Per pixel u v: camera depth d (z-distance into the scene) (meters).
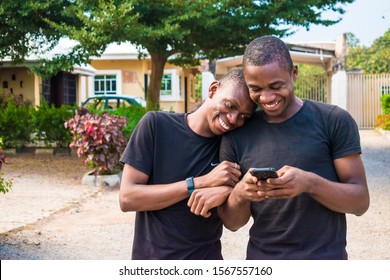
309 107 2.25
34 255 4.92
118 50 22.55
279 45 2.10
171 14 11.16
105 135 8.66
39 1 10.73
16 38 11.91
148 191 2.31
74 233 5.86
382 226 6.11
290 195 2.02
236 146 2.32
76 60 10.88
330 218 2.19
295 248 2.19
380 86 22.41
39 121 12.65
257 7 12.35
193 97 30.09
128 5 9.80
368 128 22.06
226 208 2.29
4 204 7.39
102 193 8.36
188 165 2.40
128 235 5.81
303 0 11.97
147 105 13.39
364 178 2.20
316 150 2.17
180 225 2.40
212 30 11.92
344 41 21.61
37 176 10.01
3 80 19.27
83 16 9.95
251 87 2.12
